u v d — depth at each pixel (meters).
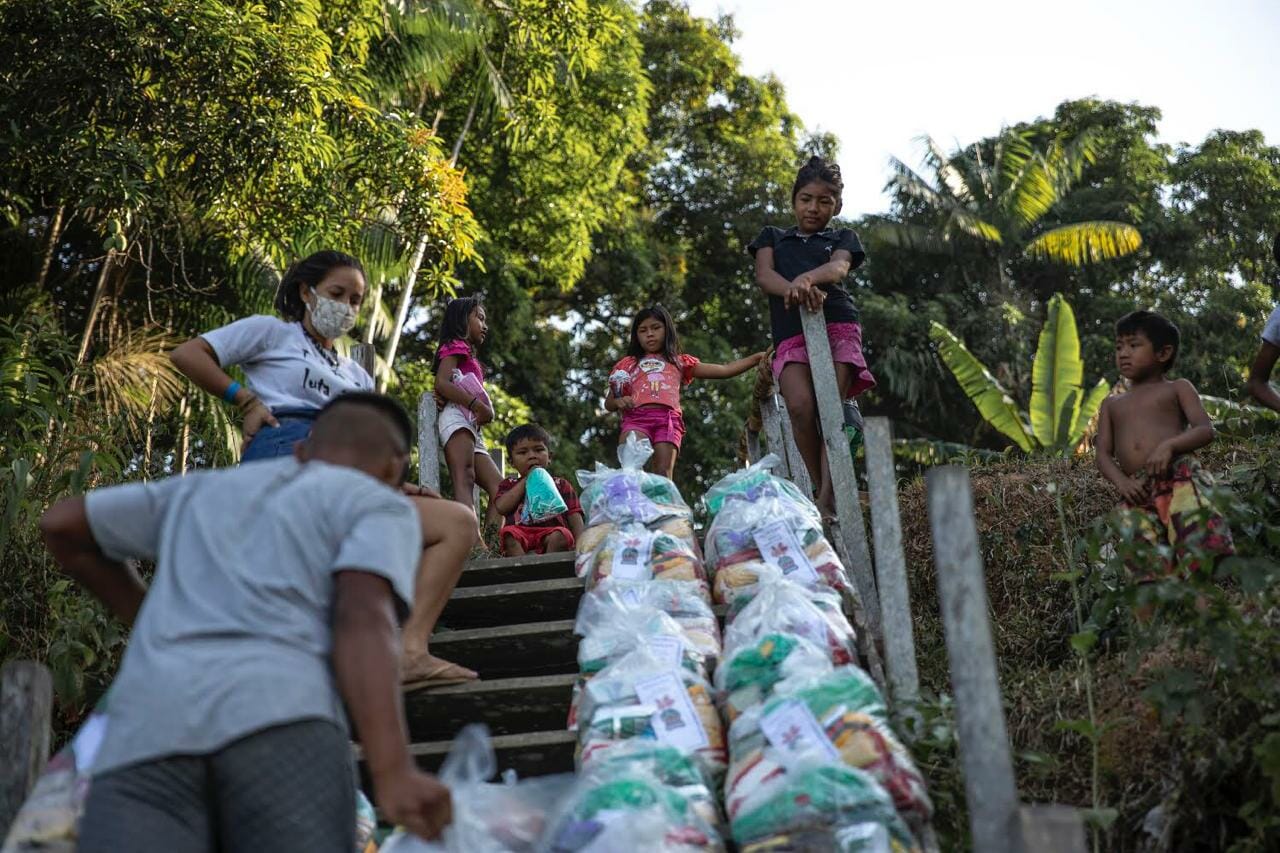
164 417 8.66
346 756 2.32
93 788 2.19
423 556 4.05
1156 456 4.49
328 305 4.06
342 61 10.52
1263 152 22.53
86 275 11.91
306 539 2.38
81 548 2.60
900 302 20.56
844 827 2.90
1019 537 5.87
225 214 10.16
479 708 4.02
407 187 10.36
